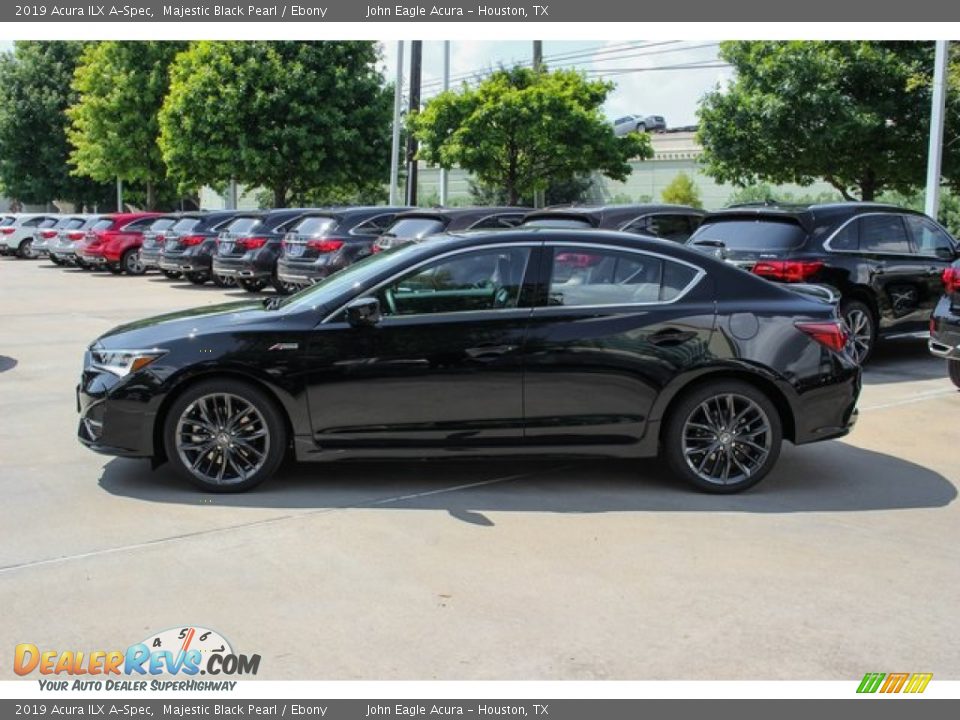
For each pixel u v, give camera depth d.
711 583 4.38
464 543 4.87
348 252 15.28
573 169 21.14
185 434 5.58
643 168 41.50
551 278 5.68
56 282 21.88
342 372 5.53
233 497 5.58
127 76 32.34
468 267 5.68
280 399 5.53
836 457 6.61
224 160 25.72
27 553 4.70
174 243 20.67
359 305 5.45
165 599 4.18
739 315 5.71
